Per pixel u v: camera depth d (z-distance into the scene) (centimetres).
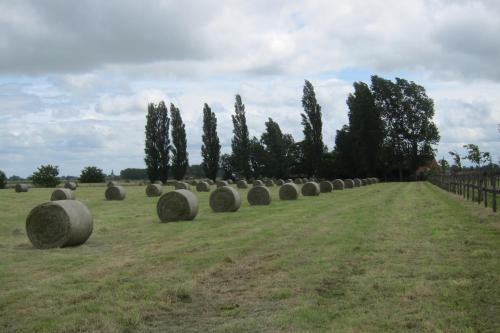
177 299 846
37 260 1231
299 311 762
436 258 1108
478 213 1961
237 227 1811
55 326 715
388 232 1534
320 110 8988
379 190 4728
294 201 3344
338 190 5106
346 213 2231
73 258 1254
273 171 9806
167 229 1838
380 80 9038
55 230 1461
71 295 869
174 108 8562
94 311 781
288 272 1021
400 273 982
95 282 963
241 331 689
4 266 1153
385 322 702
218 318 752
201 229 1800
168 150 8538
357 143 8581
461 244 1266
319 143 8975
